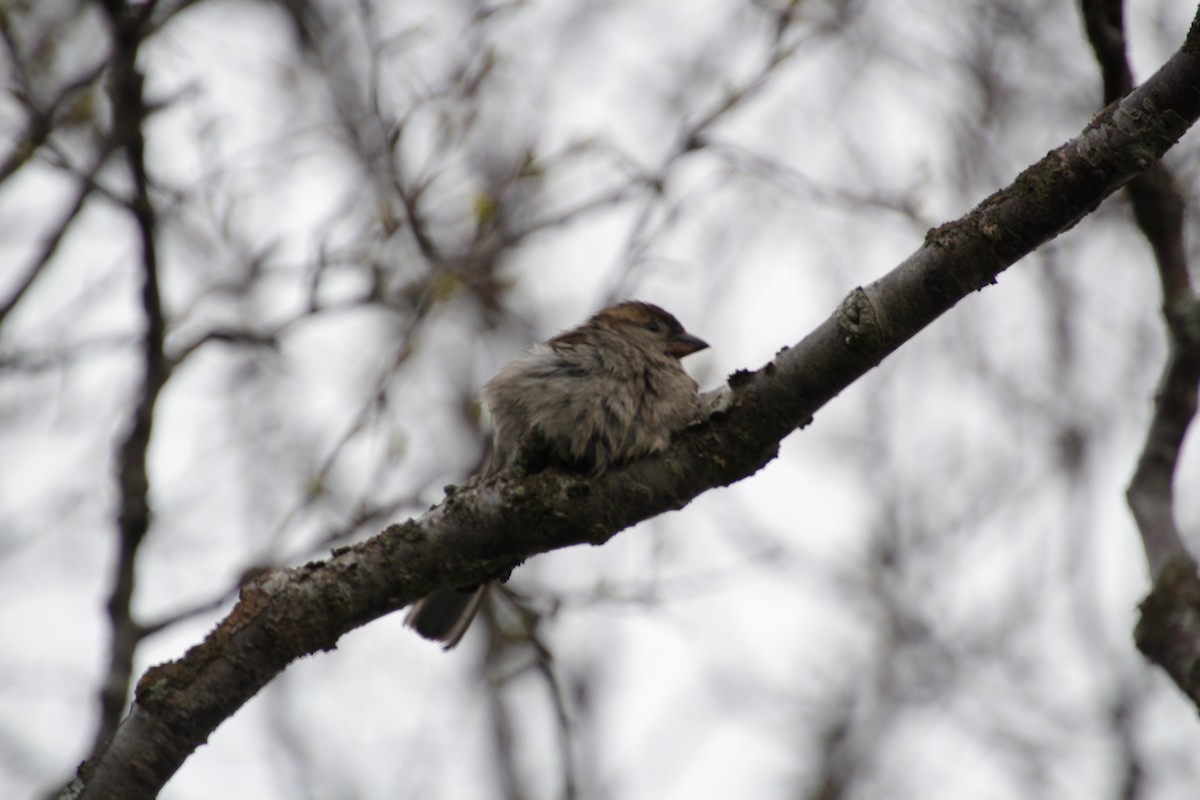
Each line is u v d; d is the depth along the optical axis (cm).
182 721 654
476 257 1026
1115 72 750
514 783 1348
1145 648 690
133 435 921
